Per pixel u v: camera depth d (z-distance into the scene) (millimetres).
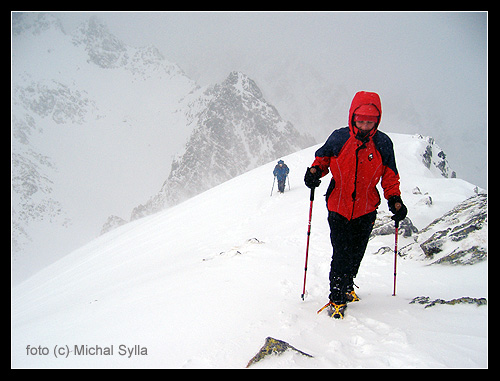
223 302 5195
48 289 20234
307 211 16031
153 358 3670
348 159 4156
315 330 3904
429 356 3133
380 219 10094
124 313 5566
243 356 3393
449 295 5090
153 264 14914
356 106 3979
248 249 9289
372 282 6008
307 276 6516
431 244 7234
